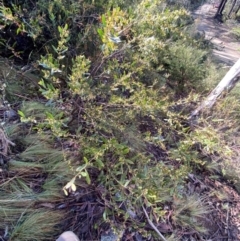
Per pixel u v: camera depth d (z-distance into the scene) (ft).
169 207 5.42
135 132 5.98
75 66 4.97
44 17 5.98
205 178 6.68
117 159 5.12
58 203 4.48
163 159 6.22
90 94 4.75
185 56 9.46
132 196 4.76
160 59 8.67
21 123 5.01
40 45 6.19
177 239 4.98
